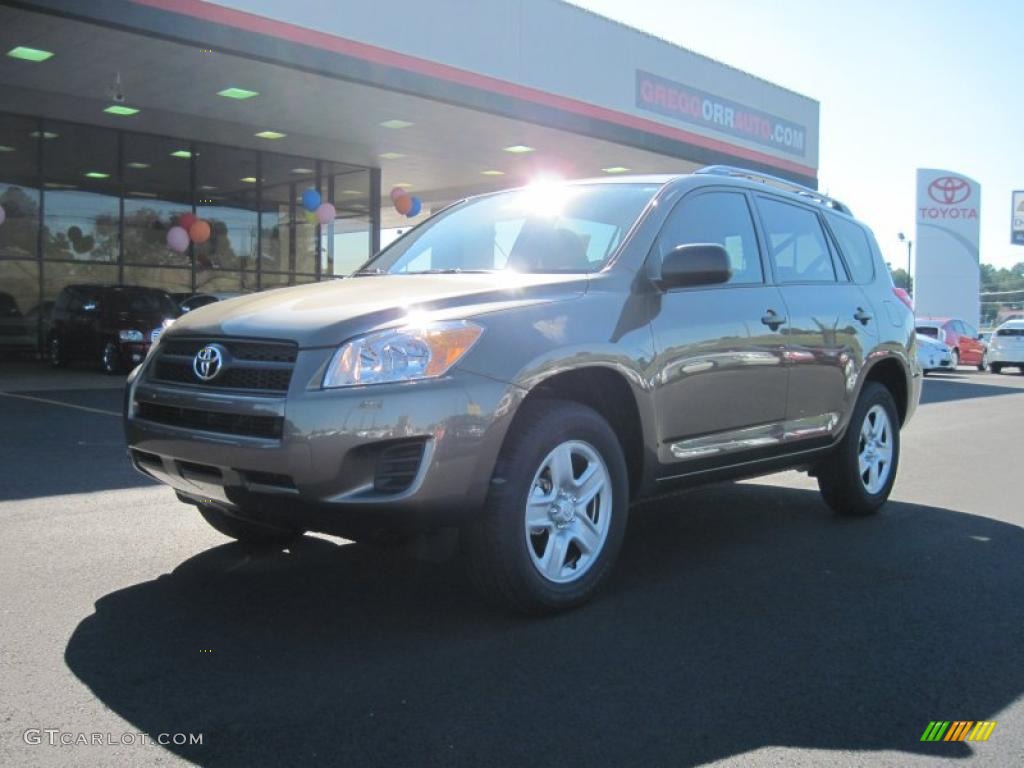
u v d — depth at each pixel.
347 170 22.73
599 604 4.11
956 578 4.63
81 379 14.91
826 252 5.87
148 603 4.00
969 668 3.46
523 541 3.68
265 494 3.47
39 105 16.78
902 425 6.52
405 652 3.50
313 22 13.84
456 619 3.87
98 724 2.87
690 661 3.46
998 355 25.84
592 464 4.03
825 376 5.41
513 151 20.66
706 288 4.69
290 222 21.86
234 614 3.88
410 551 3.71
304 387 3.39
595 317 4.02
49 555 4.66
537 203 5.06
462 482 3.46
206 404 3.60
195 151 20.17
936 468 8.20
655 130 20.14
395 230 32.12
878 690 3.24
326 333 3.48
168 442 3.72
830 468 5.84
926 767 2.71
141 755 2.67
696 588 4.38
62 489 6.18
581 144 19.64
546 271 4.45
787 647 3.63
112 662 3.35
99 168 18.88
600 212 4.72
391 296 3.83
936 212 38.41
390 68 14.88
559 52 17.72
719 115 22.08
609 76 18.91
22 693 3.08
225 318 3.87
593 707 3.05
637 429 4.25
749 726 2.94
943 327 27.06
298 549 4.90
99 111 17.20
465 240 5.02
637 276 4.32
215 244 20.67
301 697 3.08
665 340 4.29
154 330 15.39
